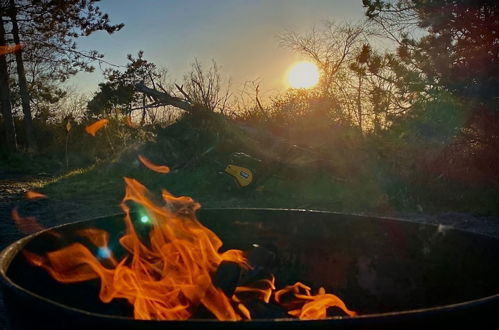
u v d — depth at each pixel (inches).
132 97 653.3
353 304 84.0
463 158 281.6
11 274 64.1
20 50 590.9
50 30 609.6
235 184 272.5
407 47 287.7
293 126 358.6
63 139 581.9
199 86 393.4
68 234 79.7
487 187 272.1
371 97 307.0
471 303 50.9
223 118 336.8
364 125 331.0
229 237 94.2
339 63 383.9
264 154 300.8
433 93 277.4
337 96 354.3
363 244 89.5
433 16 275.7
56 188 310.8
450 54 278.2
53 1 581.6
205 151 321.1
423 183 271.6
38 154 561.0
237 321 45.6
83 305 75.6
